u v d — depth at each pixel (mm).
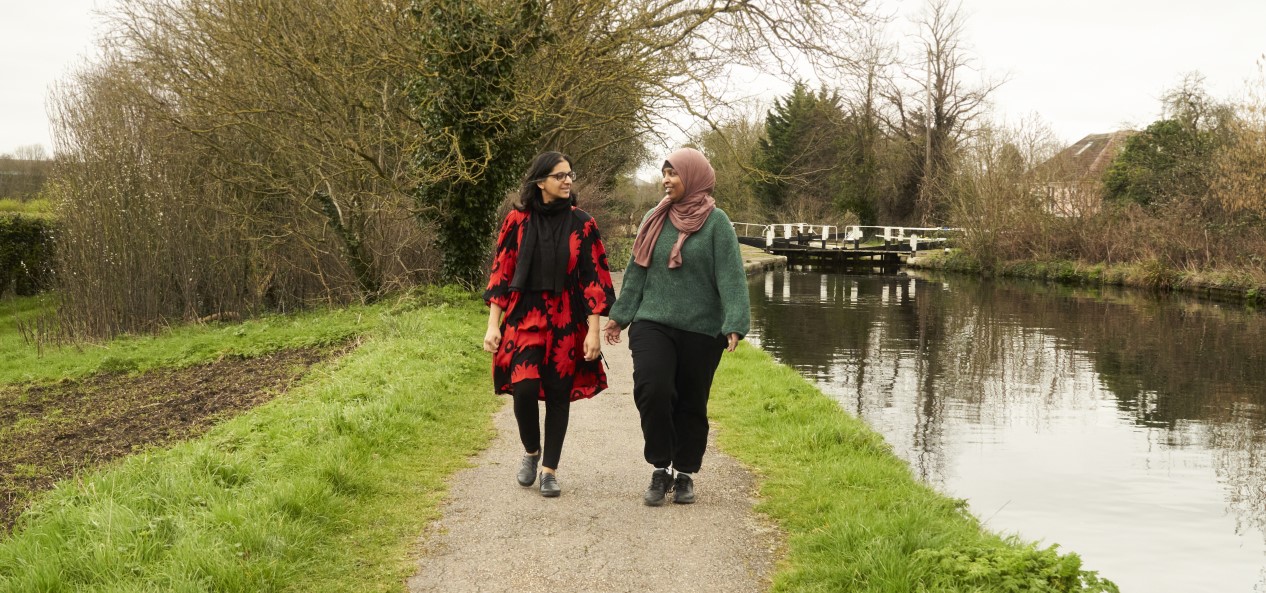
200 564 3057
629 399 7156
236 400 7445
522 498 4281
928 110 43906
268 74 13289
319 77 12922
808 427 5773
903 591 3039
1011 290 24109
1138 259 25266
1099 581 3029
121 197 13984
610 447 5438
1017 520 5938
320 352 10000
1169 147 31125
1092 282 25797
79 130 14016
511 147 14148
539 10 12977
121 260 13883
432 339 9188
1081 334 15289
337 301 15281
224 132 14336
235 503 3678
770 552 3615
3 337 15789
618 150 25797
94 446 6211
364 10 12648
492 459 5105
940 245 37656
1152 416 9203
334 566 3342
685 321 4004
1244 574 5113
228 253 14836
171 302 14477
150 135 14289
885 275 30391
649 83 13227
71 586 2955
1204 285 22203
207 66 13695
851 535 3533
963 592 3000
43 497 4430
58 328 14289
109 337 13641
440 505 4164
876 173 46938
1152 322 17031
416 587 3197
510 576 3309
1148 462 7414
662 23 13414
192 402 7723
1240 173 22469
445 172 12875
